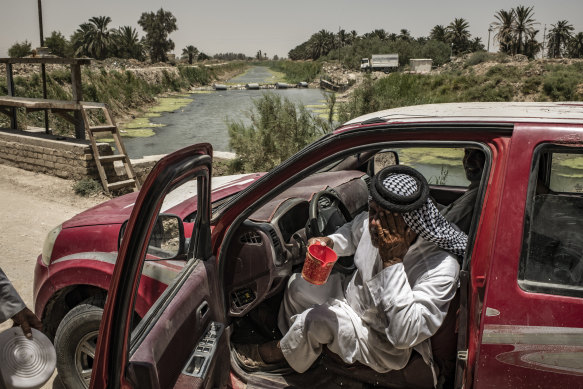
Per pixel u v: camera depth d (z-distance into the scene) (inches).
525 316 64.0
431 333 76.7
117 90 1251.2
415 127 76.0
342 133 80.9
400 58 3690.9
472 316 68.6
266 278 93.7
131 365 62.1
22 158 357.4
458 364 69.9
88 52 3750.0
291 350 91.7
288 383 95.9
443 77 1813.5
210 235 87.7
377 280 79.1
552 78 1678.2
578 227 66.9
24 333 73.4
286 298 102.1
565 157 75.9
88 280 103.3
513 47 4249.5
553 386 64.3
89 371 107.9
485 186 70.2
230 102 1626.5
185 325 75.7
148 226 59.1
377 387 91.8
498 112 78.2
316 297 98.7
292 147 390.6
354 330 86.6
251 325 111.9
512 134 69.0
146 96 1460.4
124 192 323.3
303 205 109.6
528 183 66.4
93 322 102.1
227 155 401.1
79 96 345.7
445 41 5157.5
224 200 120.5
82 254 106.0
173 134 834.2
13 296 73.1
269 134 392.8
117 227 105.9
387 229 76.6
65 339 105.7
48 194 304.8
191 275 82.0
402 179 77.7
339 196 117.6
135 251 58.6
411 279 82.8
